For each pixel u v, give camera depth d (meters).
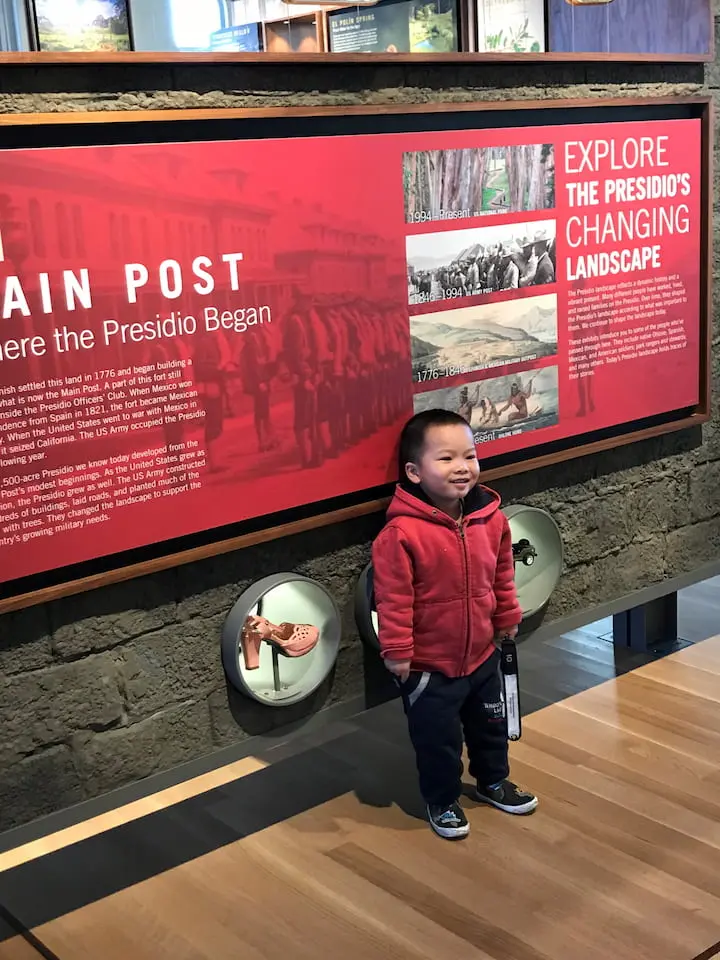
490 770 2.54
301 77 2.19
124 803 2.15
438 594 2.36
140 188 1.96
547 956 2.05
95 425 1.97
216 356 2.11
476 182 2.45
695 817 2.49
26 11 1.99
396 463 2.44
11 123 1.81
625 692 3.11
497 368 2.58
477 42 2.48
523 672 3.26
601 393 2.82
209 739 2.28
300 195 2.17
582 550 2.90
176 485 2.10
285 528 2.27
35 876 2.44
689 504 3.17
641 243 2.82
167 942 2.17
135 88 1.97
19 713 2.01
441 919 2.17
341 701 2.50
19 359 1.86
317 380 2.27
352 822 2.55
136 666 2.14
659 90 2.82
